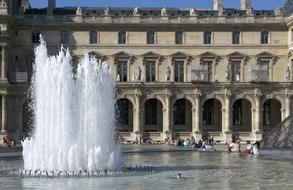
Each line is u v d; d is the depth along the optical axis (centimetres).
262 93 15425
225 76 16288
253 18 16350
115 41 16350
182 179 5212
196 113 15412
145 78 16350
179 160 7931
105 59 16338
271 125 16050
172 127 15562
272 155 8875
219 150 11138
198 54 16362
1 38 15250
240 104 16112
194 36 16400
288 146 8950
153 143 15188
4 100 15050
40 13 16900
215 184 4819
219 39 16425
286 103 15400
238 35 16450
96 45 16300
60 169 5866
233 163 7331
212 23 16325
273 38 16388
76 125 6334
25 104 15562
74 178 5244
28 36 16162
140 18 16350
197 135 15325
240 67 16400
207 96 15488
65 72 6575
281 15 16338
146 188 4519
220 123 16112
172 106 15488
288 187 4619
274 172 5997
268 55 16350
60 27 16238
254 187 4609
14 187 4609
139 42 16375
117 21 16300
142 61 16350
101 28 16312
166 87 15412
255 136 15288
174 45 16375
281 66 16375
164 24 16288
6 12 15412
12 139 14162
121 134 15425
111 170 5888
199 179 5231
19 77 15312
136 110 15400
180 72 16400
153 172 5872
